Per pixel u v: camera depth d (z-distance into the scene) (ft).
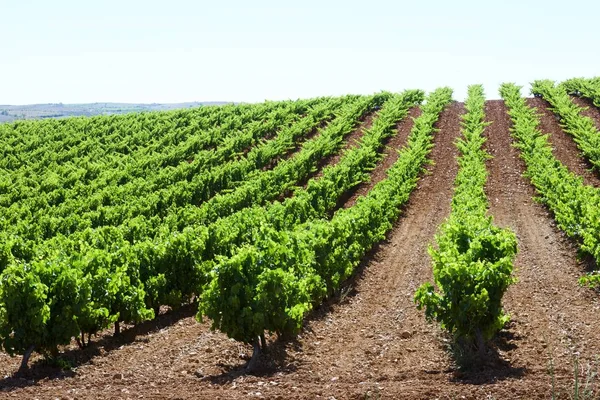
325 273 47.93
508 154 113.60
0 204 99.25
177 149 124.77
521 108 138.72
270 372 30.60
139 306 40.45
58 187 106.83
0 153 131.95
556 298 45.09
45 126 155.33
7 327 32.12
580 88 152.56
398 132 134.92
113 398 26.53
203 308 31.73
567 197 71.41
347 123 135.33
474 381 26.76
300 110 156.35
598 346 31.78
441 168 109.91
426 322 40.34
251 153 115.03
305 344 36.55
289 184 98.12
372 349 34.94
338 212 67.67
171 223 77.41
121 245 54.34
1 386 29.81
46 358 33.55
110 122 158.20
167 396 26.43
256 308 31.42
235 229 57.52
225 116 155.74
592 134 108.47
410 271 59.06
